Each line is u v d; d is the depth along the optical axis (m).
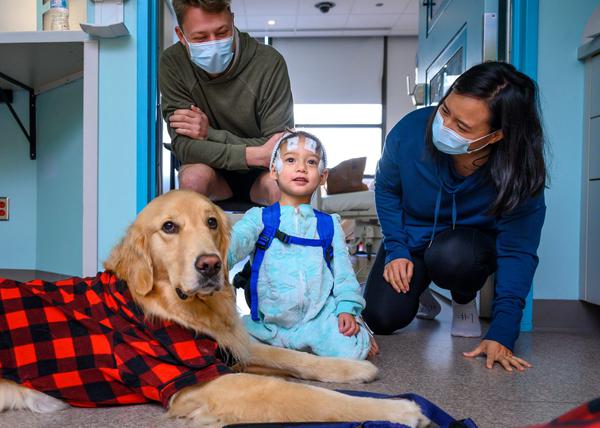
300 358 1.34
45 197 2.97
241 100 2.12
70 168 2.72
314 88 8.90
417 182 1.76
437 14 2.87
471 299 1.89
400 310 1.87
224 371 1.06
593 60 2.05
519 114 1.40
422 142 1.72
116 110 2.00
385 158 1.86
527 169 1.44
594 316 2.13
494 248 1.73
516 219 1.60
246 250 1.50
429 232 1.85
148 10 1.99
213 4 1.80
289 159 1.57
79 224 2.65
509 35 2.06
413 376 1.37
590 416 0.31
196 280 1.09
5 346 1.06
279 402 0.99
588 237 2.09
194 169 1.98
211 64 1.93
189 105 2.11
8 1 2.77
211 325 1.18
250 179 2.19
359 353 1.46
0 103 3.00
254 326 1.53
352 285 1.55
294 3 7.38
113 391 1.09
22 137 3.03
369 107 8.88
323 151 1.63
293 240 1.53
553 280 2.14
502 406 1.13
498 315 1.53
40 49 2.16
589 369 1.45
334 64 8.87
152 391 1.05
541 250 2.14
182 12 1.86
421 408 1.00
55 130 2.85
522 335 1.96
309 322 1.50
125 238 1.20
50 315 1.10
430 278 1.96
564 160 2.13
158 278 1.15
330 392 1.02
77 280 1.22
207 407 1.02
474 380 1.33
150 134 2.03
